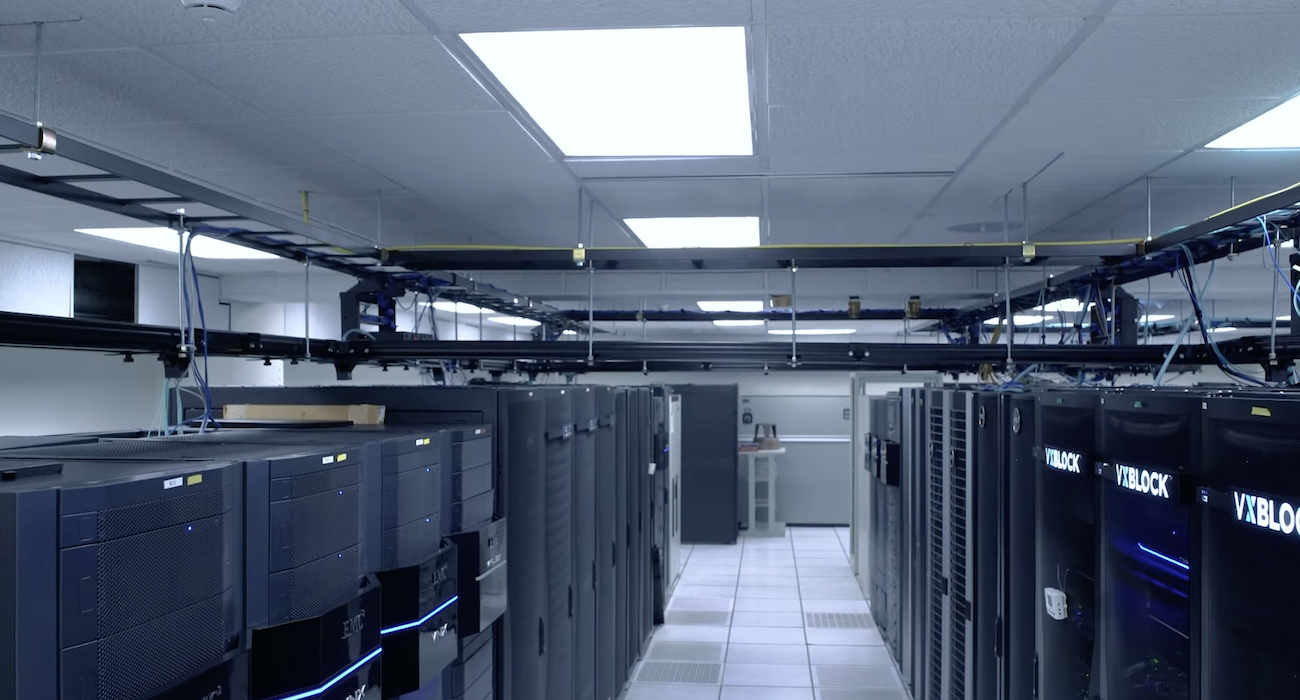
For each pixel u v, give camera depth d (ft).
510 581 9.07
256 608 4.57
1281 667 3.86
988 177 11.60
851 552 26.03
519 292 22.47
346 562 5.45
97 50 6.95
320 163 10.82
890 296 23.02
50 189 7.43
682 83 7.71
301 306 23.70
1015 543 8.48
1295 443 3.76
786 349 14.46
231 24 6.42
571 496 11.50
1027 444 8.21
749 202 13.29
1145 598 5.35
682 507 30.04
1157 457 5.16
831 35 6.61
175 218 8.85
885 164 10.84
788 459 33.83
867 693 15.44
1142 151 10.20
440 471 7.27
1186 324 10.49
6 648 3.15
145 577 3.72
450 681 7.49
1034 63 7.23
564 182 11.90
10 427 15.48
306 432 7.43
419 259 12.26
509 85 7.79
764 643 18.51
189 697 3.94
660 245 17.53
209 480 4.19
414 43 6.80
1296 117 8.80
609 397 14.12
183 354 8.66
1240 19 6.29
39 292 16.21
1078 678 6.54
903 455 15.39
